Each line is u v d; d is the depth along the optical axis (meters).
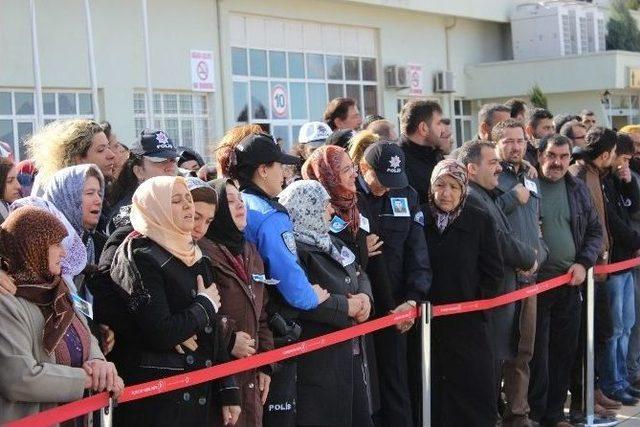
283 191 4.75
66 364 3.45
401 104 20.31
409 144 6.02
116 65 13.42
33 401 3.30
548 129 8.18
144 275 3.61
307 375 4.51
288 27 17.27
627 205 7.36
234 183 4.29
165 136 5.14
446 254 5.48
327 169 4.84
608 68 21.62
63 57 12.51
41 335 3.39
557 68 22.08
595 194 7.03
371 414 5.03
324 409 4.52
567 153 6.37
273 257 4.32
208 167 5.97
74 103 12.87
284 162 4.50
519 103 8.38
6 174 4.19
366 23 19.09
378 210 5.25
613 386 7.22
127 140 13.63
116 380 3.50
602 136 7.00
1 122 11.80
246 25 16.27
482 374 5.51
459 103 22.53
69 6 12.58
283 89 17.14
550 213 6.41
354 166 5.19
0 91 11.77
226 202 4.09
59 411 3.34
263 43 16.66
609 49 26.12
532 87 21.42
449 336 5.50
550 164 6.37
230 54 15.73
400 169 5.14
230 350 3.97
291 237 4.41
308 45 17.77
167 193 3.68
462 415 5.51
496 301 5.58
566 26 23.19
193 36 14.90
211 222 4.11
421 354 5.35
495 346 5.70
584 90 21.94
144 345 3.73
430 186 5.56
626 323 7.36
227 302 4.03
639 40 26.88
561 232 6.40
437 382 5.56
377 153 5.16
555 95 22.84
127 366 3.76
